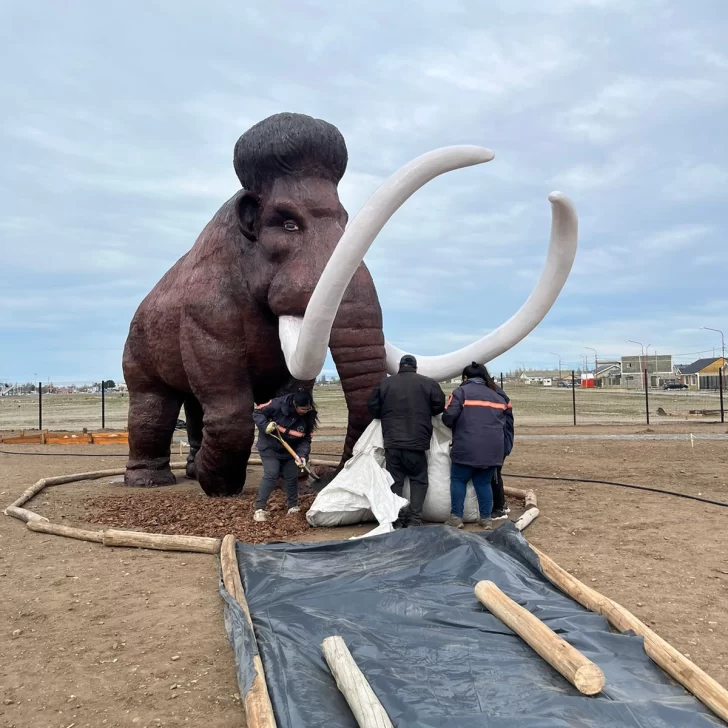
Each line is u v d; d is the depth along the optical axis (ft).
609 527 20.61
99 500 26.86
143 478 31.27
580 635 11.45
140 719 9.75
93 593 15.21
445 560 15.44
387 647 11.16
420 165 17.30
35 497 28.17
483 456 19.66
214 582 15.78
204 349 24.20
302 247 22.31
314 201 22.58
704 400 124.06
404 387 20.07
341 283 18.24
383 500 19.69
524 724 8.57
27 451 51.60
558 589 14.37
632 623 11.94
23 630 13.15
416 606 12.89
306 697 9.62
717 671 10.87
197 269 25.04
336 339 21.18
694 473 32.94
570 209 20.35
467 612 12.50
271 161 22.70
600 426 71.82
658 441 52.31
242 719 9.70
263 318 24.11
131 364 30.42
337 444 52.90
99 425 81.87
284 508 23.21
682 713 9.02
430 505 20.85
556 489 27.78
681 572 16.03
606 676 10.25
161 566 17.19
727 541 18.90
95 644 12.41
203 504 24.35
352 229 17.76
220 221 25.08
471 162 17.49
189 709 10.00
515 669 10.39
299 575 15.25
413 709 9.09
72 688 10.74
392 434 19.90
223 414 24.22
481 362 22.74
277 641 11.50
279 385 26.30
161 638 12.59
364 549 16.98
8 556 18.44
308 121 22.90
